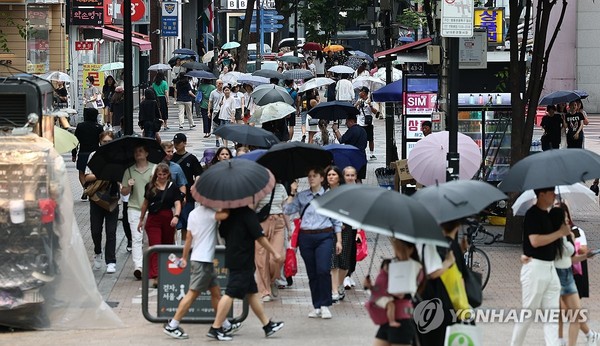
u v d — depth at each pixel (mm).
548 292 28438
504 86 53625
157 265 36094
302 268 44438
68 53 105062
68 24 101312
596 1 124312
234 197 30578
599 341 30875
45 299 32938
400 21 110312
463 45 52125
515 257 46062
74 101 106625
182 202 39781
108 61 124438
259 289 37781
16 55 89312
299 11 175750
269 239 37531
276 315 35625
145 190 39688
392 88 64812
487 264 38375
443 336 25031
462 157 44250
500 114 55781
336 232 35500
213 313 33062
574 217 57438
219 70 151125
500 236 49125
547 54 49438
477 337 24578
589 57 125312
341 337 32188
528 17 51438
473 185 25344
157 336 32125
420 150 44344
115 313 35031
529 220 28172
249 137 42500
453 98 40250
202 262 31625
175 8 149625
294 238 37750
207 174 31109
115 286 39812
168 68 108625
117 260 44938
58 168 33062
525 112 52500
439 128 55594
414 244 23703
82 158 53250
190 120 105250
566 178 27688
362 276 42656
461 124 56031
